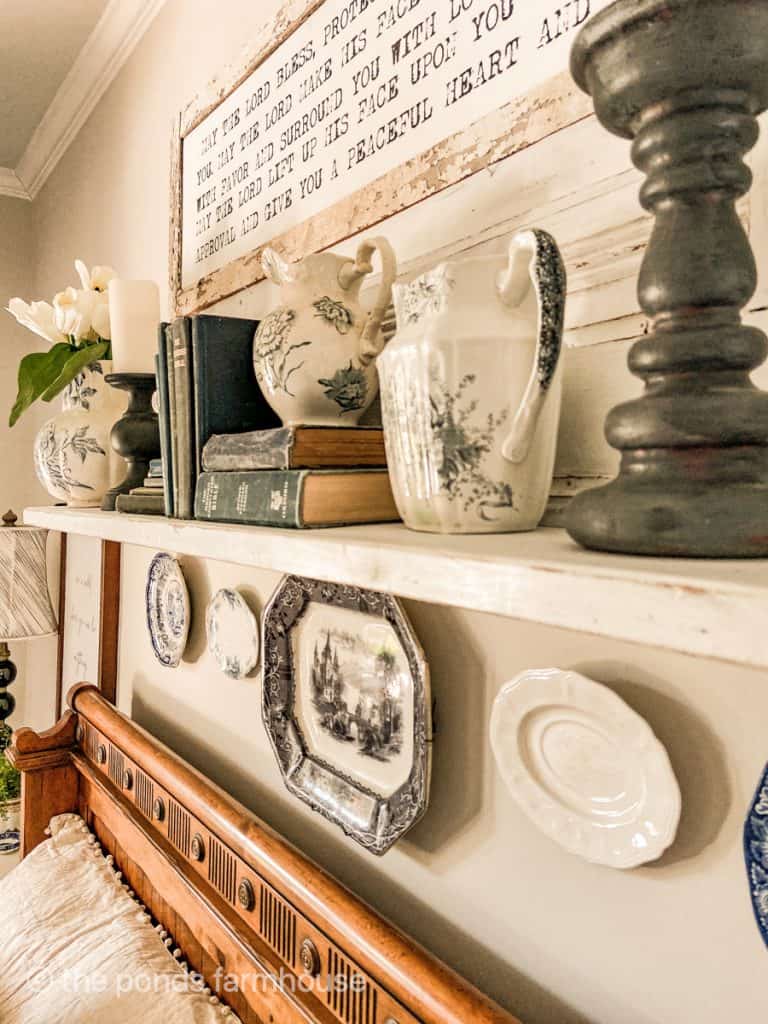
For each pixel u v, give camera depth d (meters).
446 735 0.68
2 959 1.05
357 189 0.81
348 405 0.65
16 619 1.83
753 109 0.33
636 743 0.50
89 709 1.40
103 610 1.50
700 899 0.49
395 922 0.75
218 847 0.94
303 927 0.76
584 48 0.34
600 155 0.55
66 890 1.14
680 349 0.33
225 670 1.04
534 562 0.31
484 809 0.64
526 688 0.55
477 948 0.65
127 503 0.88
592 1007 0.55
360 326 0.65
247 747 1.02
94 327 1.18
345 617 0.78
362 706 0.76
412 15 0.73
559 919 0.58
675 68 0.31
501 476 0.45
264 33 0.99
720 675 0.48
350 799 0.76
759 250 0.46
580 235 0.56
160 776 1.10
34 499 2.43
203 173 1.19
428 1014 0.59
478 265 0.46
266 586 0.97
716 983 0.48
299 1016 0.73
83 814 1.42
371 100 0.79
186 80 1.31
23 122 2.08
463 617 0.66
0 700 2.05
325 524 0.54
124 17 1.53
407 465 0.47
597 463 0.54
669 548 0.31
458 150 0.67
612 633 0.28
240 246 1.07
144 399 1.00
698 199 0.33
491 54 0.64
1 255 2.43
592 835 0.53
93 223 1.83
